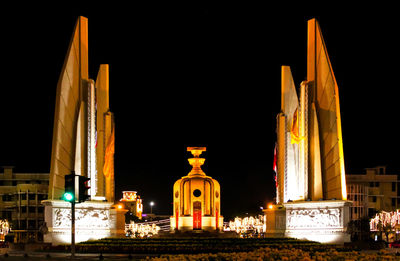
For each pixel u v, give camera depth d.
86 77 53.25
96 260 35.19
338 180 48.66
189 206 59.66
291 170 56.44
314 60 53.34
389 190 107.81
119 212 56.09
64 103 49.19
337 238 48.03
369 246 46.72
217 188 60.69
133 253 40.12
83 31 53.09
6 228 89.00
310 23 54.22
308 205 51.22
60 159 48.56
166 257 27.97
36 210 94.38
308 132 52.81
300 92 54.19
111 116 55.16
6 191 100.62
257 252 28.61
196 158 62.19
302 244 44.47
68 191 22.77
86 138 52.53
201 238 49.19
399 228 89.94
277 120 59.22
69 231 48.88
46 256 38.72
